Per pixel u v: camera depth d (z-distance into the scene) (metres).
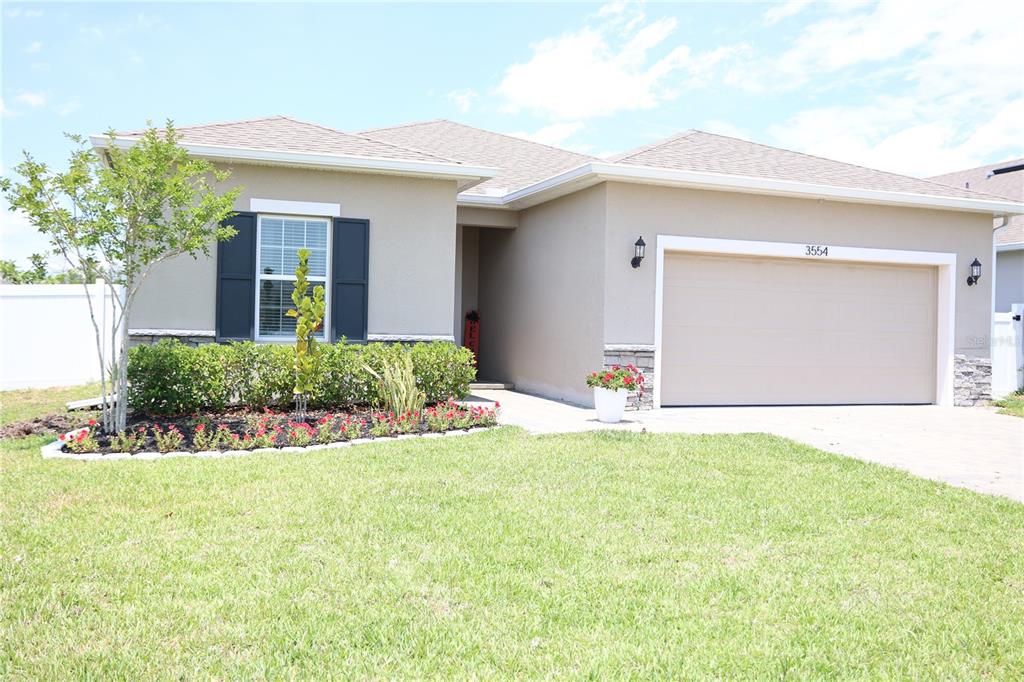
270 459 7.59
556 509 6.02
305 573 4.57
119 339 14.10
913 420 12.18
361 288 12.02
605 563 4.86
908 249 14.18
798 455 8.47
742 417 11.84
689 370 13.01
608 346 12.27
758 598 4.39
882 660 3.69
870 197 13.38
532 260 15.28
